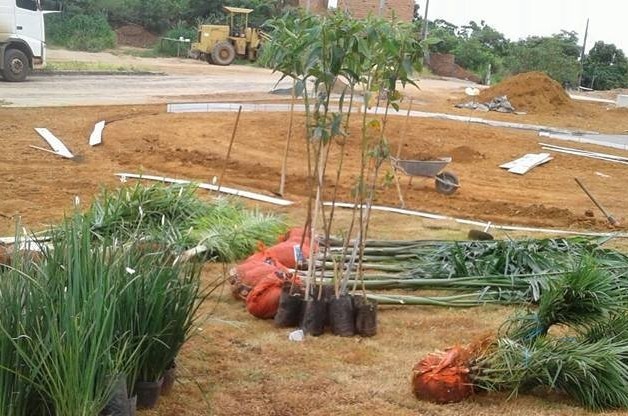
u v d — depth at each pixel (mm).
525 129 21828
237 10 36219
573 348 4941
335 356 5484
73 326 3686
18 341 3691
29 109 17438
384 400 4863
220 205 8336
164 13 44781
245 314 6195
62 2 41750
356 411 4680
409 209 10766
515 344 4926
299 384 5004
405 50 5543
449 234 9250
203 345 5508
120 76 27047
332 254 6887
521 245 7207
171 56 39969
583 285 5121
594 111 29000
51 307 3773
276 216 8820
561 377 4898
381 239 8594
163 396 4680
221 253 7391
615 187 14172
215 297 6508
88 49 38688
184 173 12156
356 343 5730
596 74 56062
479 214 10961
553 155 16984
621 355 4984
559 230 10086
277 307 6031
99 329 3758
